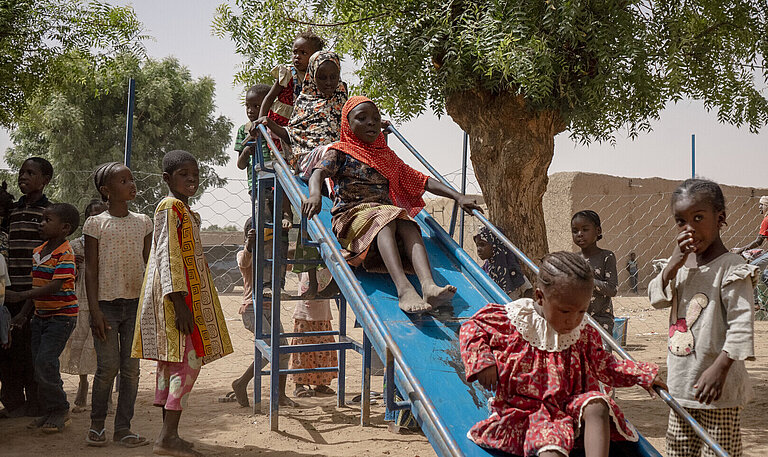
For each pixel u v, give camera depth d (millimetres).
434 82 6719
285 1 7648
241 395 5938
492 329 2777
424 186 4414
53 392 4914
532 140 6707
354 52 7746
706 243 3031
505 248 5852
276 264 5148
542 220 6984
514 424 2674
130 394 4707
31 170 5387
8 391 5422
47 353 4895
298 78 5773
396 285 3666
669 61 6234
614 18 5949
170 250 4125
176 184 4395
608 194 18094
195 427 5211
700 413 3057
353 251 3885
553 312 2604
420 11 6641
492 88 6410
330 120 5254
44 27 7355
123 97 26938
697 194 2986
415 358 3246
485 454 2725
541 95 6211
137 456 4344
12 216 5438
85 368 5664
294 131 5262
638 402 6152
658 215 19234
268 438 4910
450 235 4980
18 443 4641
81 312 5695
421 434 5055
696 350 3029
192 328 4156
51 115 24609
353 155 4168
